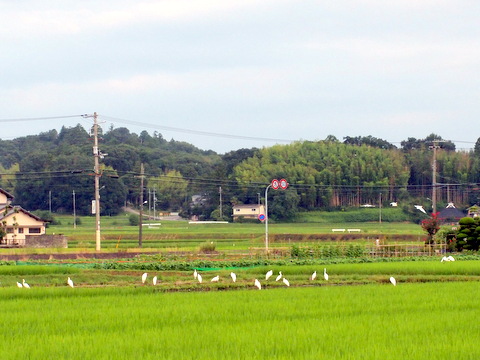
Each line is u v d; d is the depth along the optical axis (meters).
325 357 34.09
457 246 130.88
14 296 59.97
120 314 48.16
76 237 179.88
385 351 35.28
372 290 63.75
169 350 36.19
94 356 34.94
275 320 45.28
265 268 88.50
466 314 47.50
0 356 34.91
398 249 124.94
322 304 53.25
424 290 63.34
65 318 46.81
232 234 190.00
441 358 33.88
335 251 115.00
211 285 71.81
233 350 36.00
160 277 81.75
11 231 164.00
